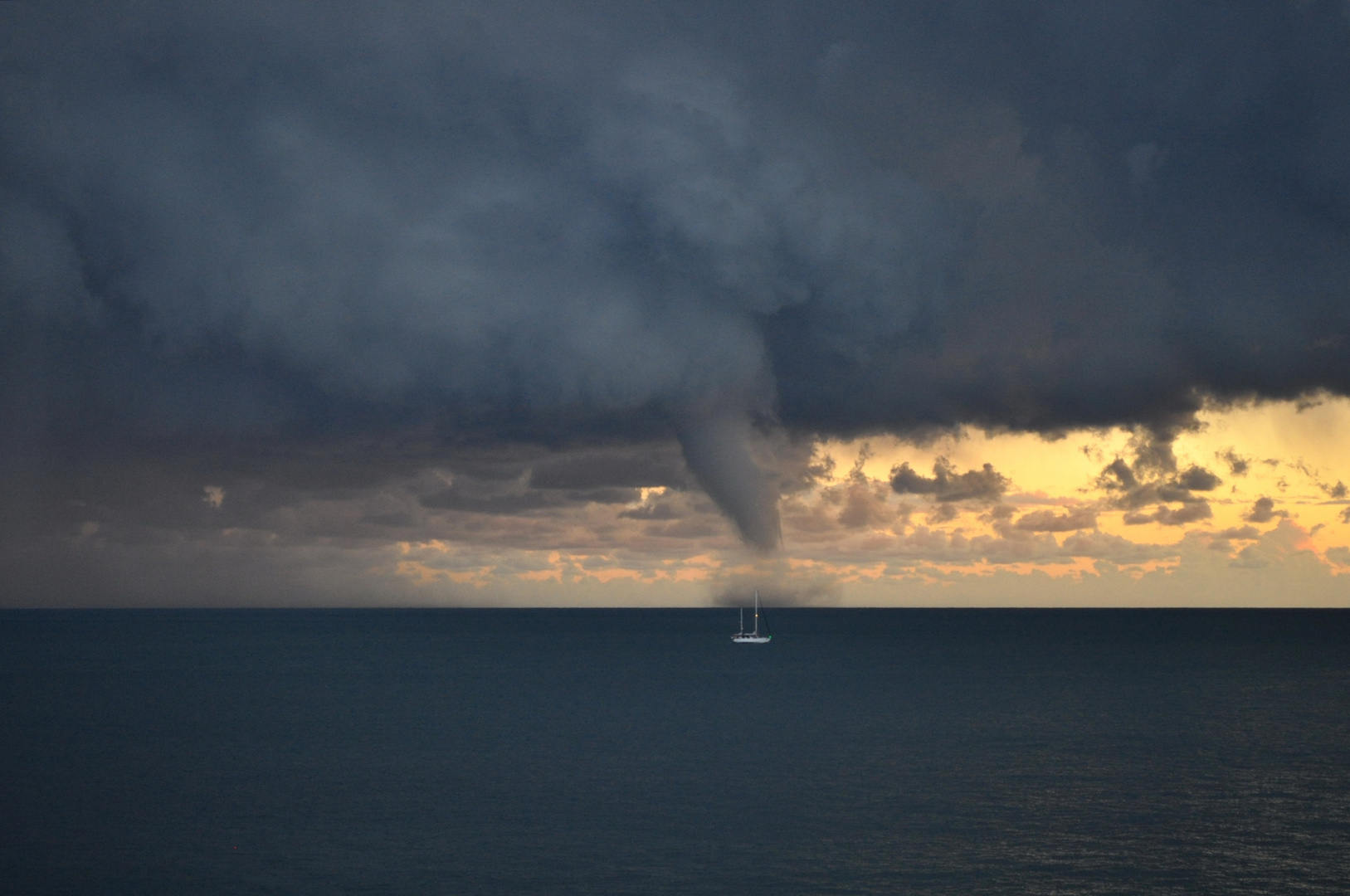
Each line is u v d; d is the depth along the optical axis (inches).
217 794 2551.7
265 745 3316.9
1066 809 2399.1
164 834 2178.9
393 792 2576.3
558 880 1876.2
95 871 1926.7
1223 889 1829.5
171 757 3093.0
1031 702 4574.3
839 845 2090.3
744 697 4815.5
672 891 1822.1
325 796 2524.6
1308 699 4672.7
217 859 1995.6
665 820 2298.2
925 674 6151.6
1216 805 2437.3
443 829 2220.7
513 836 2160.4
